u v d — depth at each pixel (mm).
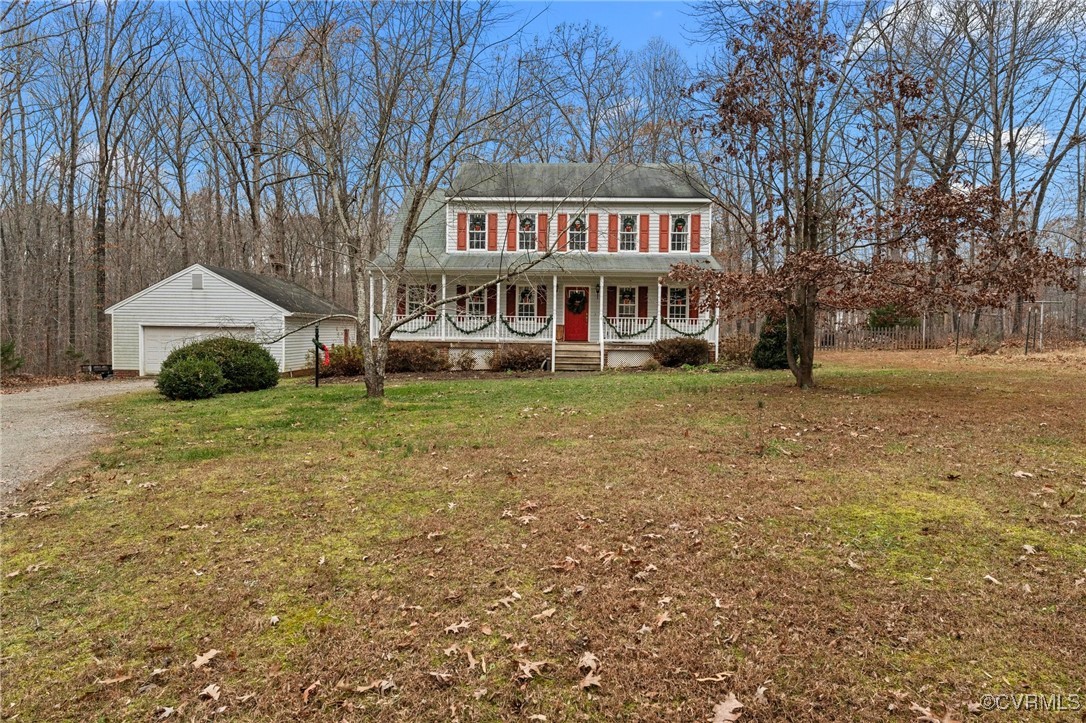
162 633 3201
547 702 2596
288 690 2719
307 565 3967
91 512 5098
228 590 3646
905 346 22797
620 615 3246
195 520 4844
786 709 2494
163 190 31891
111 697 2697
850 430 7301
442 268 18375
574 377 16531
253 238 30703
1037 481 5145
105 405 12344
